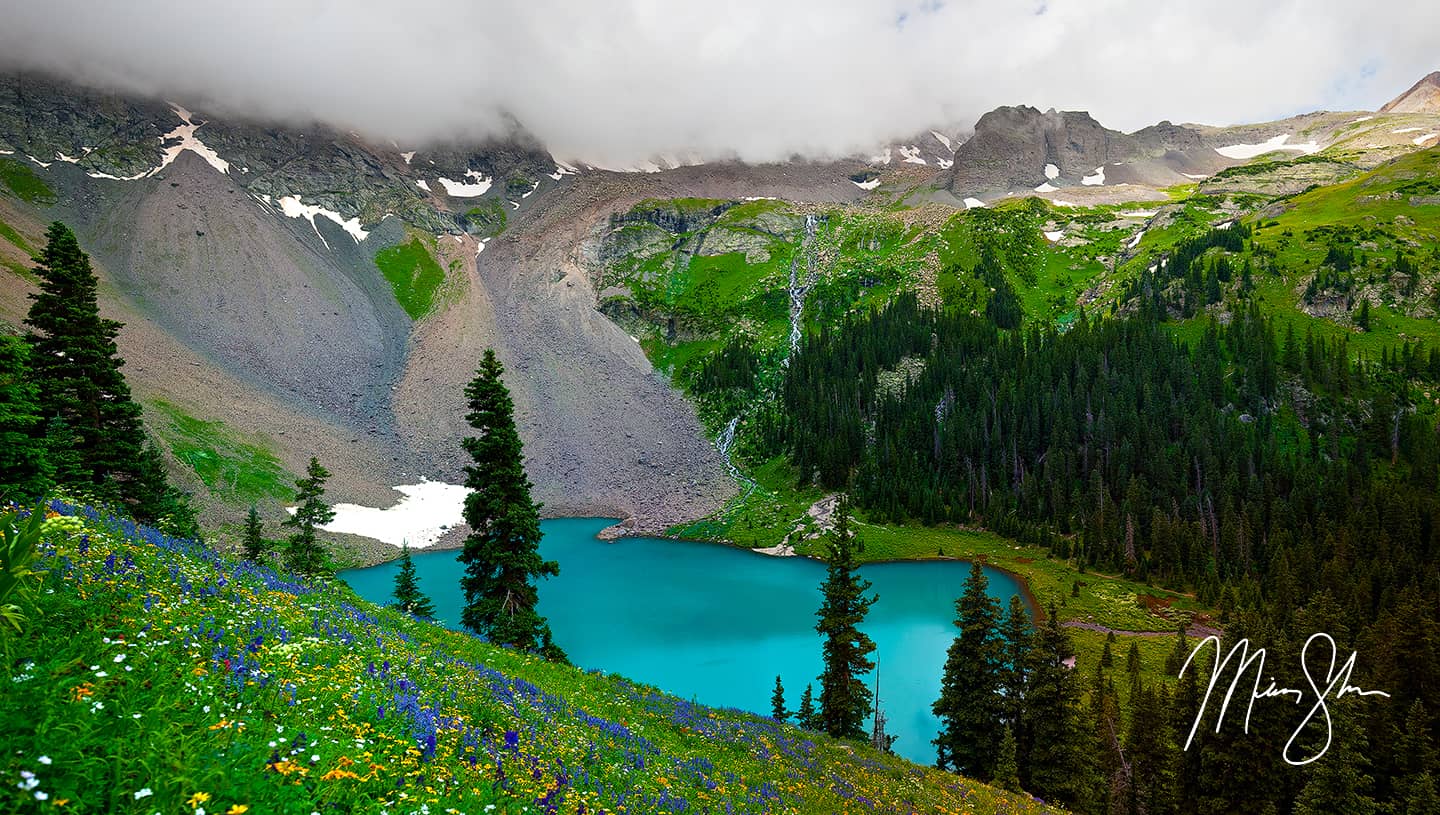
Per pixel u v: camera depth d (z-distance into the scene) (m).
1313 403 137.12
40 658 6.17
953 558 117.56
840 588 42.69
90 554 9.77
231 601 11.35
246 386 165.50
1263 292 171.25
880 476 144.62
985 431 150.25
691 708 26.41
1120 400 143.50
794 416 170.50
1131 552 113.19
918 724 58.84
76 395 36.69
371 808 6.17
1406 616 39.22
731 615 87.88
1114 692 55.25
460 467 166.38
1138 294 189.75
